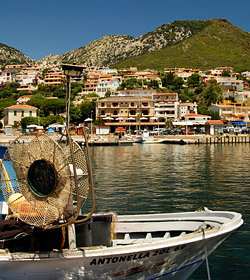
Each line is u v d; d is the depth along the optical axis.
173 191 22.53
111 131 101.81
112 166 37.28
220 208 17.89
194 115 102.12
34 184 7.88
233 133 92.81
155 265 8.48
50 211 7.64
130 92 115.94
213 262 11.65
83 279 7.96
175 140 81.88
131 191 22.61
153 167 36.09
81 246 8.48
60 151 7.54
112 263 7.98
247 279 10.52
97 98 119.00
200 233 8.66
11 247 8.16
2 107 106.19
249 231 14.13
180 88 146.88
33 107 101.44
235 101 129.50
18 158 8.12
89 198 20.47
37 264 7.69
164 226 10.45
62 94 132.50
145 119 103.12
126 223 10.60
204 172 31.81
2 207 9.78
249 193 21.66
